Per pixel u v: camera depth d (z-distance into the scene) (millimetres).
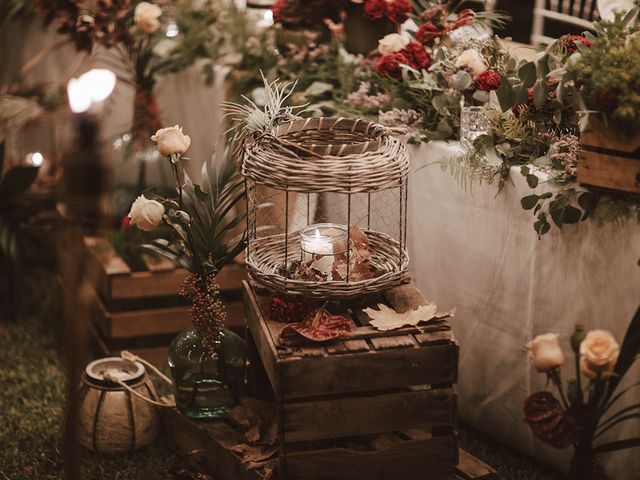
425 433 2592
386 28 3674
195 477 2689
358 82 3637
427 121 3199
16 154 4379
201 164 4316
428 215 3066
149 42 4414
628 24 2770
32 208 3961
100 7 4078
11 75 4809
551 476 2834
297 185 2428
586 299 2613
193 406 2773
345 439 2562
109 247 3625
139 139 4445
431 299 3121
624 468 2605
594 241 2562
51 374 3453
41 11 4066
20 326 3855
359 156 2469
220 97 4074
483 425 3012
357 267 2605
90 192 1773
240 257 3592
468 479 2602
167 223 2684
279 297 2568
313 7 3768
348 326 2455
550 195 2590
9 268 3887
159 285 3441
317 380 2395
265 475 2486
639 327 2289
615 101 2398
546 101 2750
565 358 2705
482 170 2787
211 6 4355
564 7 4297
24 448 2996
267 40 4133
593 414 2283
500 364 2895
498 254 2828
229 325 3600
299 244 2859
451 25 3408
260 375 2838
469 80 2902
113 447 2895
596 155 2496
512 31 5844
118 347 3459
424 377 2457
